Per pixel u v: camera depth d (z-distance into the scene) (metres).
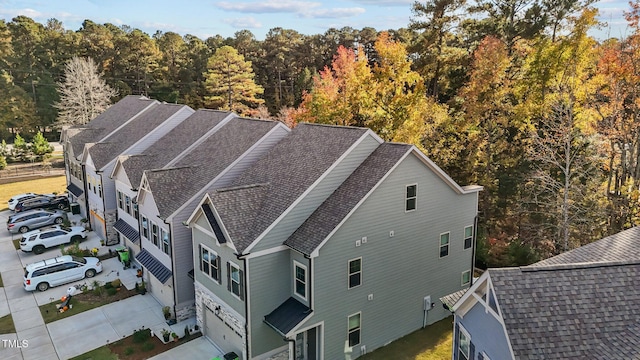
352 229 17.59
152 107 38.97
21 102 72.00
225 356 17.78
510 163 32.06
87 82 66.50
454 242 21.86
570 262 14.20
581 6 33.31
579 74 29.78
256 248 16.78
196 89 76.00
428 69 40.44
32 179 55.22
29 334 20.84
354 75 37.53
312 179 18.50
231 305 18.06
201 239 19.69
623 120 28.97
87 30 88.06
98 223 34.34
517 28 36.47
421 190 19.88
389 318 19.62
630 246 14.05
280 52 76.88
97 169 31.36
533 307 10.27
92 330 21.17
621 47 26.31
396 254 19.39
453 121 36.59
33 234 31.86
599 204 27.12
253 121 26.36
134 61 79.62
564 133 26.77
